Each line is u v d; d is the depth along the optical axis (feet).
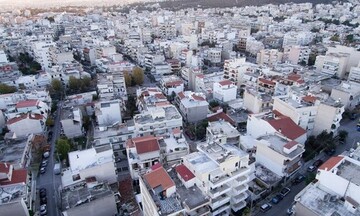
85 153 250.78
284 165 234.38
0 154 277.85
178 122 303.27
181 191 192.13
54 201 243.40
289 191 234.99
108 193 215.10
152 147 245.45
